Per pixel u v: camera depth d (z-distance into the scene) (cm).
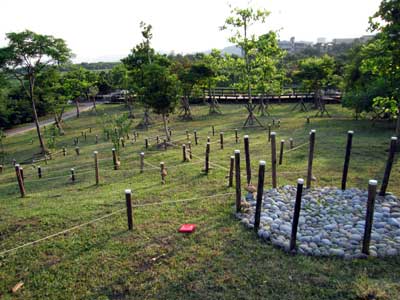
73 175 1454
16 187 1484
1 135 2631
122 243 750
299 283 571
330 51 7919
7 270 687
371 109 2253
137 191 1134
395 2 1255
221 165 1434
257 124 2730
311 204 895
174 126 3106
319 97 3666
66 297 588
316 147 1664
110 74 5944
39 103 3325
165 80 2259
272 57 2925
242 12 2644
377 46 1552
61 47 2511
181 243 731
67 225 870
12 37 2295
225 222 820
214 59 3419
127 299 568
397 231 712
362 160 1366
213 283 588
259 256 659
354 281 563
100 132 3222
